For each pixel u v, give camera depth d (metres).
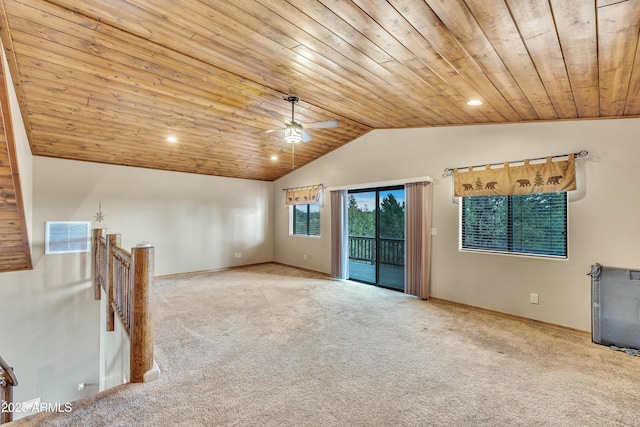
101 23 2.20
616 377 2.40
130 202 5.53
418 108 3.55
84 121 3.74
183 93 3.41
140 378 2.27
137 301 2.26
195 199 6.41
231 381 2.30
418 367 2.54
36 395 4.45
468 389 2.22
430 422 1.87
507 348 2.91
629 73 2.03
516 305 3.72
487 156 3.96
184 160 5.57
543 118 3.40
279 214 7.55
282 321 3.62
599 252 3.15
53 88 3.03
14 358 4.31
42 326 4.54
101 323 4.92
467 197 4.28
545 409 2.00
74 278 4.82
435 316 3.82
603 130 3.14
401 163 4.92
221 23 2.07
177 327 3.41
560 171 3.34
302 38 2.16
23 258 4.19
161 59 2.72
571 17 1.48
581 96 2.56
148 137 4.44
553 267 3.45
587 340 3.11
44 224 4.62
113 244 3.71
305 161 6.53
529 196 3.71
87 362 4.85
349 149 5.77
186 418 1.86
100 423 1.79
